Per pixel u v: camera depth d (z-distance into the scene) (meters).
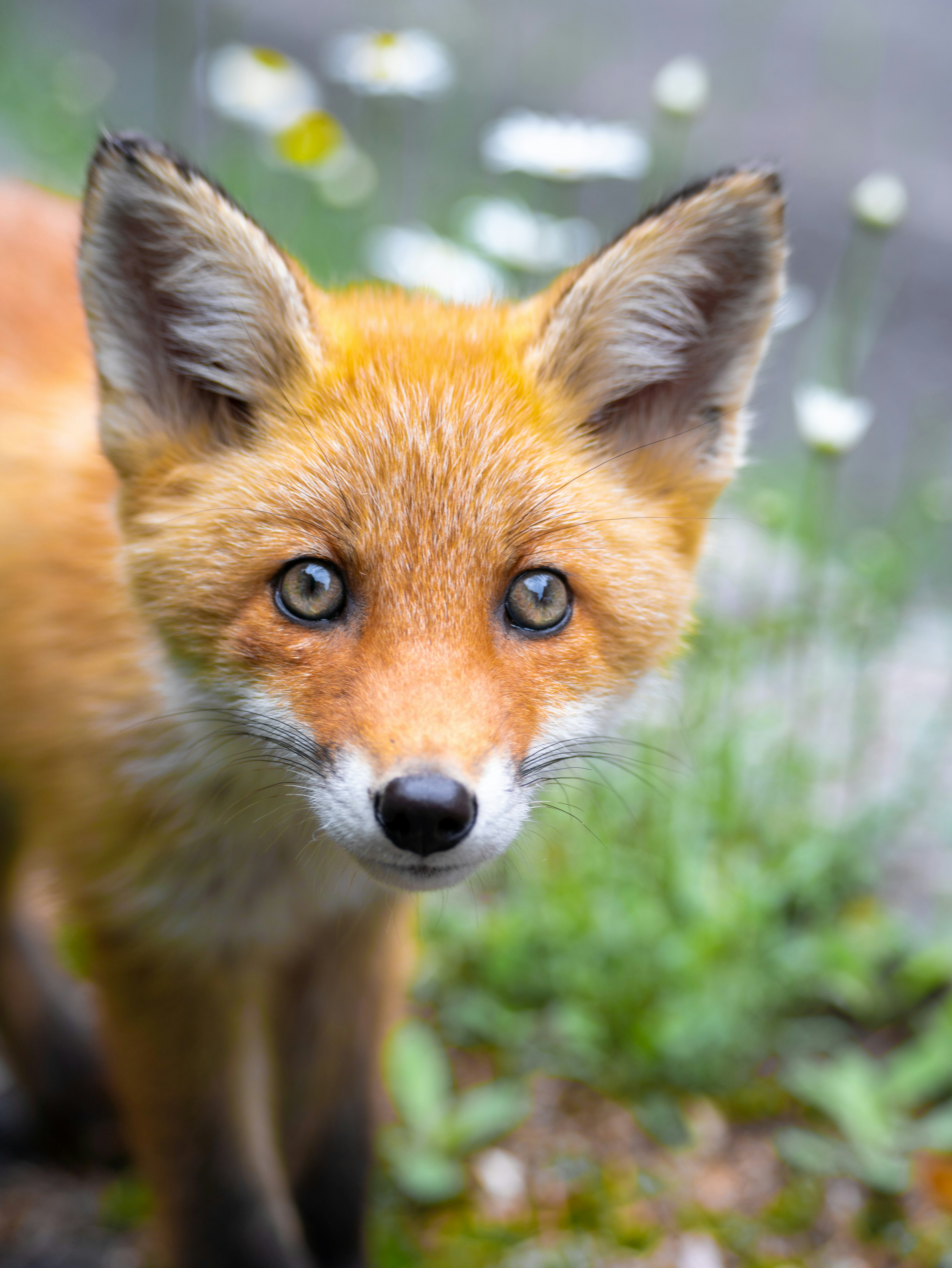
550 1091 4.32
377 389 2.93
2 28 11.67
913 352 9.53
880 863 5.02
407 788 2.50
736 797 4.87
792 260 10.27
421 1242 3.88
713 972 4.34
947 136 12.72
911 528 6.47
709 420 3.16
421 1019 4.55
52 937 4.52
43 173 8.77
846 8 15.91
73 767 3.30
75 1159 4.12
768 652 5.47
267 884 3.35
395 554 2.76
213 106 6.96
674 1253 3.83
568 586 2.88
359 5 13.08
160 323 2.98
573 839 4.69
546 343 3.02
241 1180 3.44
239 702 2.85
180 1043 3.38
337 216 8.20
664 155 5.89
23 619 3.45
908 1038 4.51
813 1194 4.00
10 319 3.81
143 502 2.97
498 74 11.71
